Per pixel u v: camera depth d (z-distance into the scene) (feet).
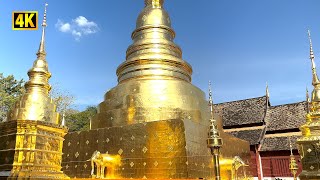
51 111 26.86
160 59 60.75
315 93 41.78
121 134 48.32
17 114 25.63
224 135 57.93
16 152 23.43
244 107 122.31
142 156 45.32
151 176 43.57
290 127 107.55
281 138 107.76
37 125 24.36
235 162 51.72
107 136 49.62
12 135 24.07
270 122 114.21
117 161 47.09
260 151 106.52
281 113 115.75
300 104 114.62
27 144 23.79
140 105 53.31
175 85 56.24
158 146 44.65
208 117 58.95
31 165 23.52
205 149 47.39
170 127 44.78
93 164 46.50
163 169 43.16
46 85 28.73
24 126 23.95
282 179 100.48
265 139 110.42
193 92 59.77
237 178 59.16
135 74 60.44
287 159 101.96
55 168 25.25
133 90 56.39
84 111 161.07
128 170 45.68
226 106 127.44
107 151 48.62
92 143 50.72
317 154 36.52
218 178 31.14
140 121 51.67
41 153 24.39
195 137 45.47
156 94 54.13
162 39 64.80
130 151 46.57
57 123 27.20
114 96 59.41
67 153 53.16
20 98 26.61
